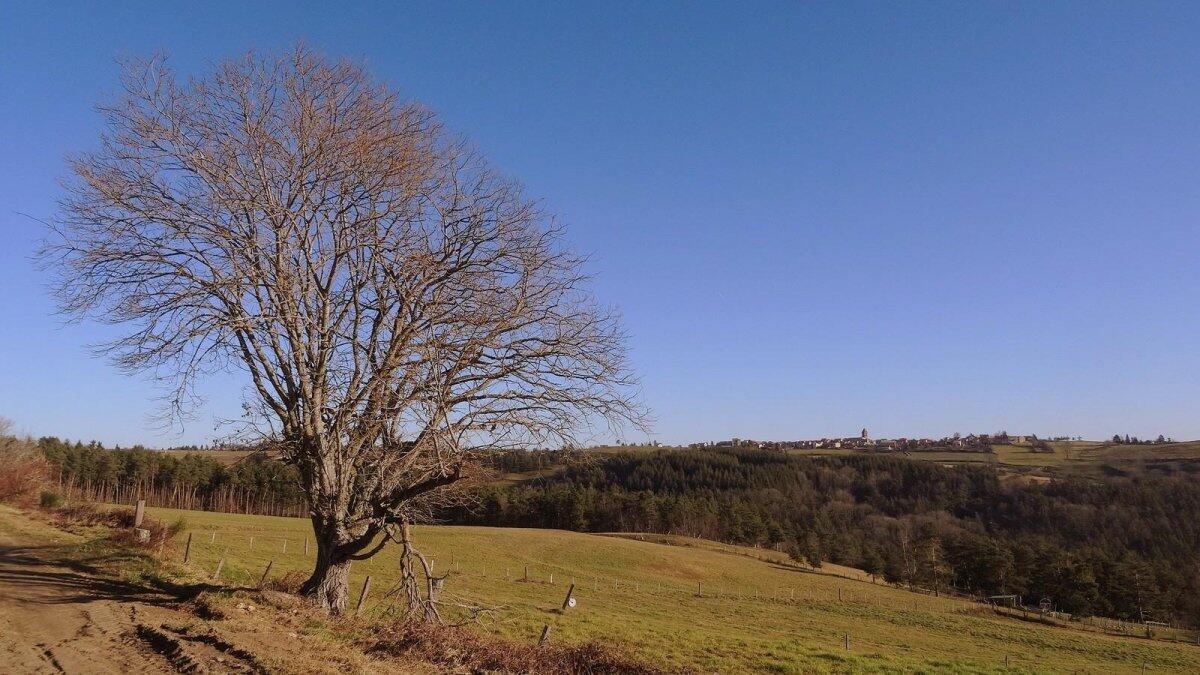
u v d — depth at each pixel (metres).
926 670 30.78
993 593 93.31
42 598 14.68
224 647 10.83
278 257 14.33
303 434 14.93
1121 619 83.69
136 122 14.32
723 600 59.50
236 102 15.34
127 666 9.95
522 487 106.19
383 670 11.02
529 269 15.55
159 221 14.16
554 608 37.16
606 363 15.91
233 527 57.66
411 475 15.79
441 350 14.66
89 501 43.47
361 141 15.11
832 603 65.62
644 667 15.15
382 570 40.12
